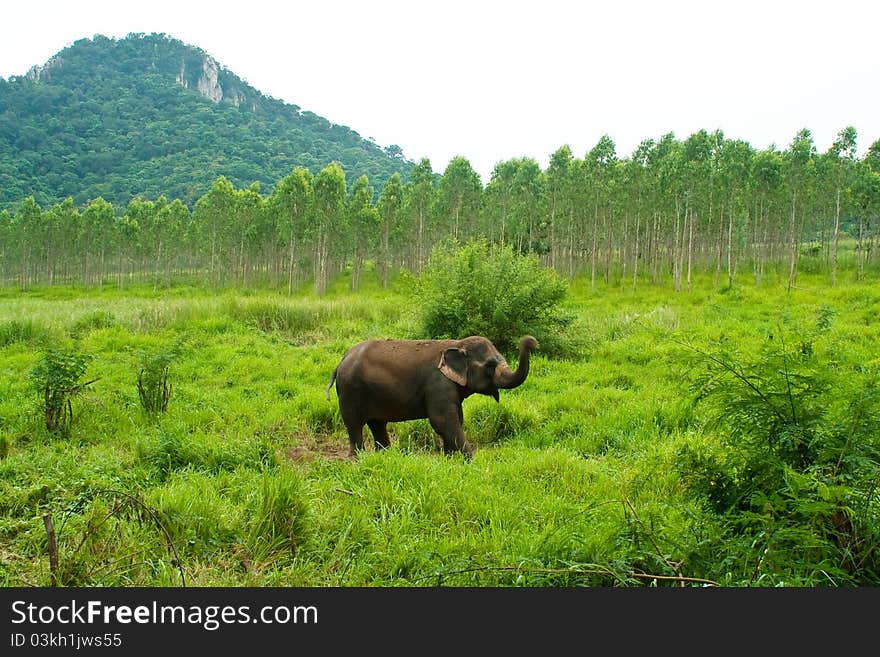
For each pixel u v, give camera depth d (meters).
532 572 4.07
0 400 10.02
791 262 34.75
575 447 7.81
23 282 73.62
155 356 9.67
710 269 45.03
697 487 4.58
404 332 15.81
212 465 7.01
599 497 5.70
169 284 69.12
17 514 5.46
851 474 3.90
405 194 60.06
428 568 4.38
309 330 18.23
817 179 37.09
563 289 14.66
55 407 8.44
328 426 9.38
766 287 35.06
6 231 75.44
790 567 3.75
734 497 4.32
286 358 14.09
